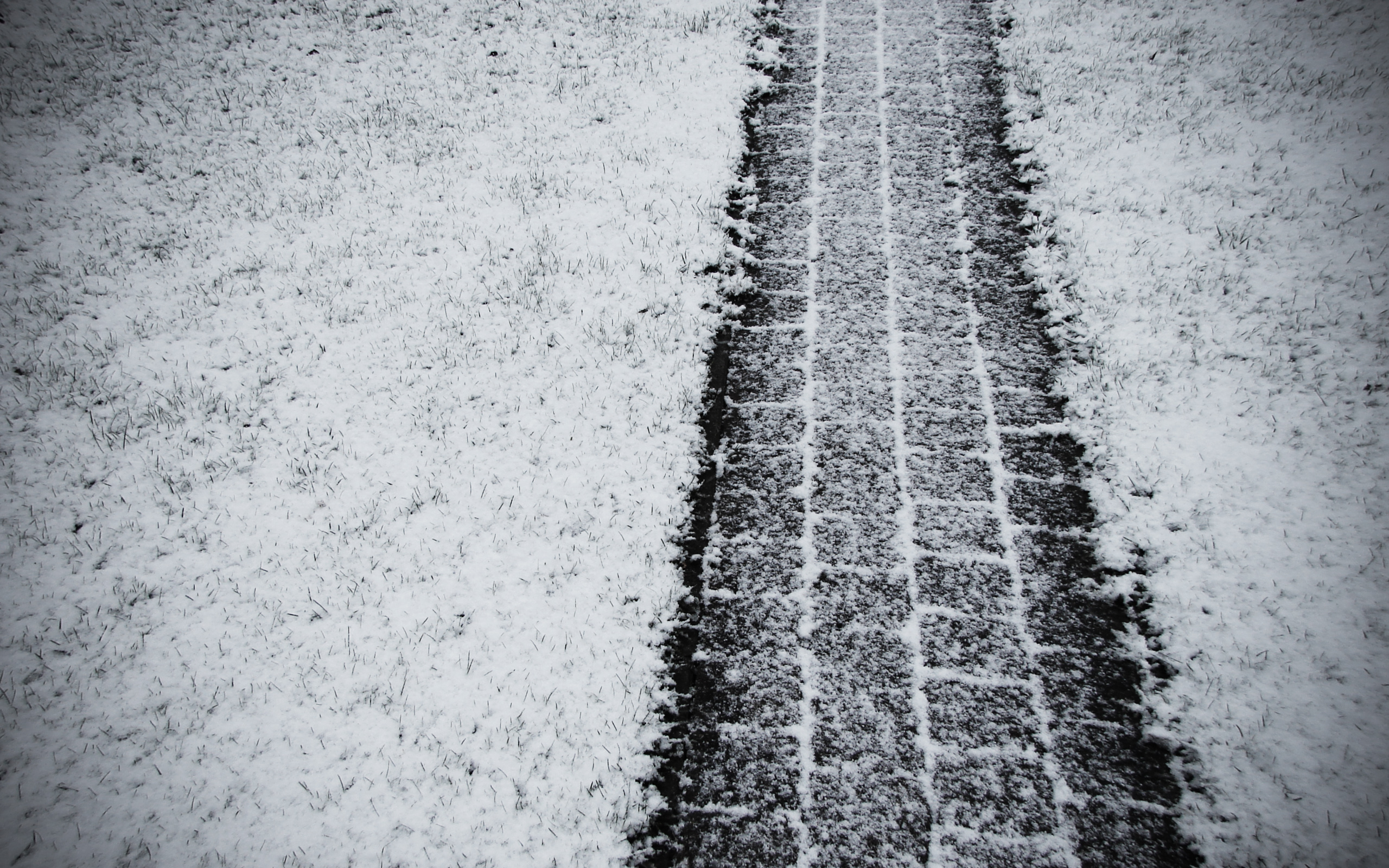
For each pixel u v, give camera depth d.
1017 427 5.07
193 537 4.56
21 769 3.64
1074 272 5.83
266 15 9.50
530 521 4.56
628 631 4.08
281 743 3.72
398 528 4.57
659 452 4.91
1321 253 5.59
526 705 3.82
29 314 5.98
